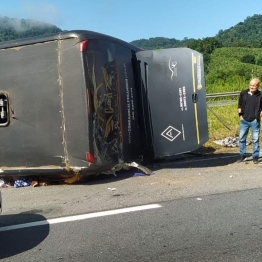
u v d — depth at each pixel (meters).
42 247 4.75
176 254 4.38
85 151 7.24
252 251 4.38
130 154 8.27
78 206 6.30
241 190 6.82
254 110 9.02
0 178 8.09
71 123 7.28
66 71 7.27
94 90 7.31
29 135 7.54
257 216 5.48
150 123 8.59
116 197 6.71
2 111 7.65
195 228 5.12
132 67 8.48
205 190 6.92
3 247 4.81
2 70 7.63
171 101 8.55
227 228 5.08
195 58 8.48
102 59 7.58
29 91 7.48
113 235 5.00
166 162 9.91
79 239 4.93
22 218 5.87
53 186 7.85
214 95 24.92
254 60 79.75
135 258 4.32
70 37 7.26
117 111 7.91
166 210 5.89
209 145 12.12
